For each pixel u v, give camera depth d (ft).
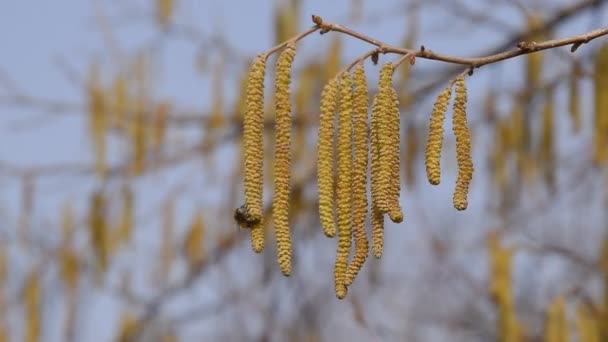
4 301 27.63
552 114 25.62
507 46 26.94
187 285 29.58
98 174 27.68
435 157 10.64
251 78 10.52
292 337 30.94
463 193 10.69
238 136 28.55
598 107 23.45
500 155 26.18
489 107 26.78
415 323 36.55
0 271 27.71
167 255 28.58
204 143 28.71
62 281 27.94
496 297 24.02
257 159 10.53
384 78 10.48
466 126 10.77
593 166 28.04
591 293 25.23
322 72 26.96
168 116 28.43
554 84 25.59
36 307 27.61
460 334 41.01
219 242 29.37
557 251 25.66
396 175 10.52
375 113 10.47
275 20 26.32
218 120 27.61
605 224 26.21
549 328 22.80
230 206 29.14
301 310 31.07
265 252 30.09
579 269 26.73
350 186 10.52
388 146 10.41
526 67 25.73
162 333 29.60
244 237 29.35
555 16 25.93
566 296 23.58
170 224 28.63
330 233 10.42
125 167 28.60
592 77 23.67
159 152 28.50
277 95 10.50
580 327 22.82
